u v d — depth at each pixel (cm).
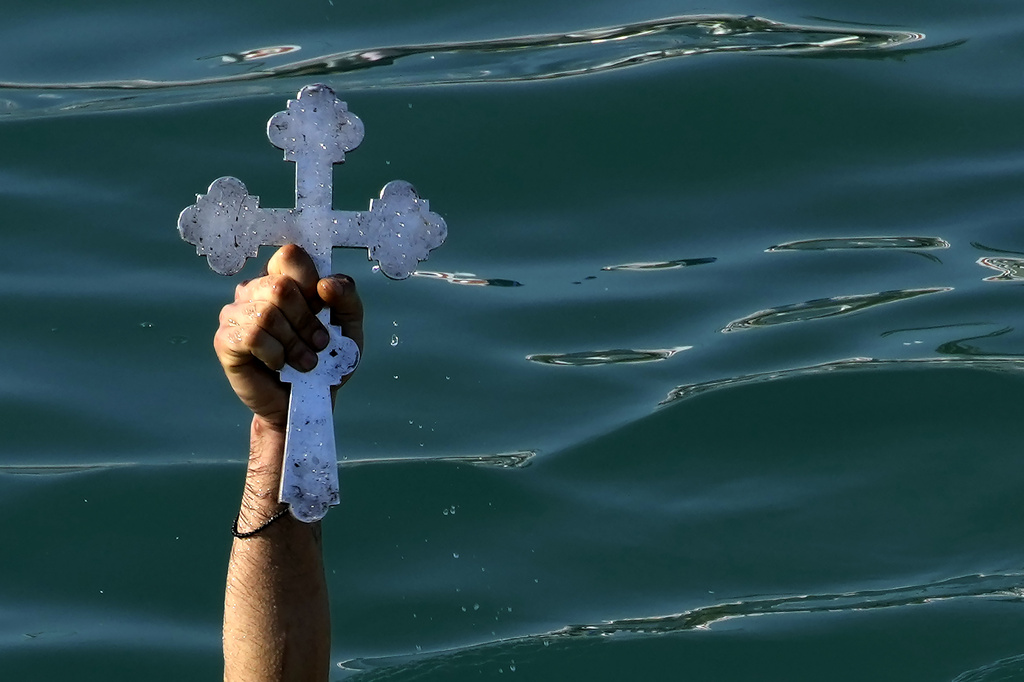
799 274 1442
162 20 1797
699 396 1282
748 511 1178
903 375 1296
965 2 1861
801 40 1756
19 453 1220
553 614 1085
